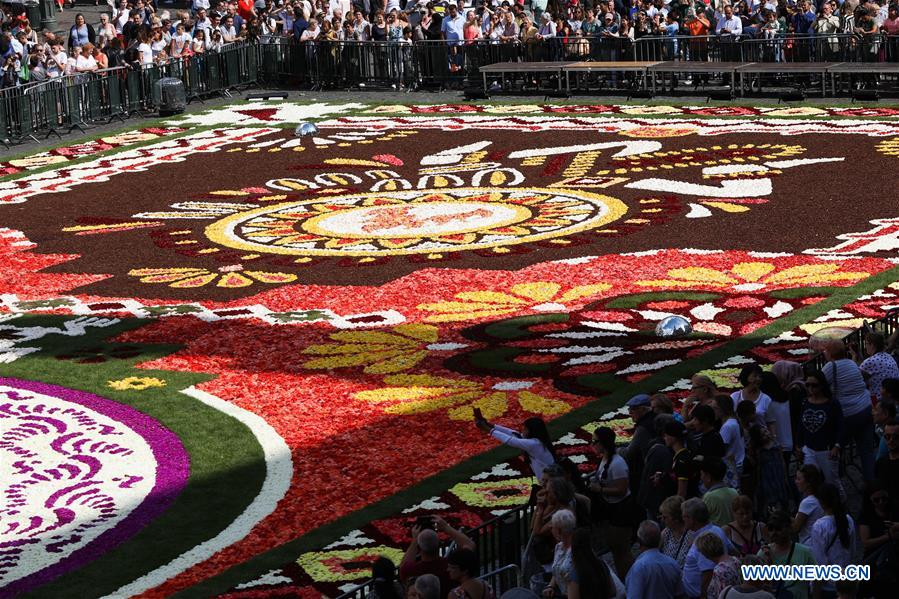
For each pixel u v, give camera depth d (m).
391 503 18.77
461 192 37.28
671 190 35.91
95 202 38.00
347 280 29.48
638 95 47.97
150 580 16.92
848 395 18.02
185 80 50.75
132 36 51.69
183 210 36.72
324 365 24.39
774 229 31.66
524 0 55.19
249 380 23.88
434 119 46.72
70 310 28.34
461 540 14.40
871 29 46.25
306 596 16.27
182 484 19.84
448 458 20.17
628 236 31.80
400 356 24.62
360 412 22.17
